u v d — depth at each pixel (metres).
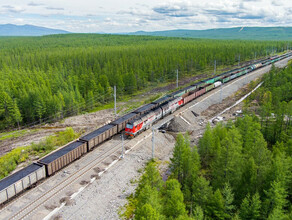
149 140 56.88
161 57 137.00
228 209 33.28
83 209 34.22
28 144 60.19
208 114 80.62
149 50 161.38
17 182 35.22
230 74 116.62
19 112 77.31
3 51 176.88
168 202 31.00
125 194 38.75
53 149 53.81
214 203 32.41
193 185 36.31
